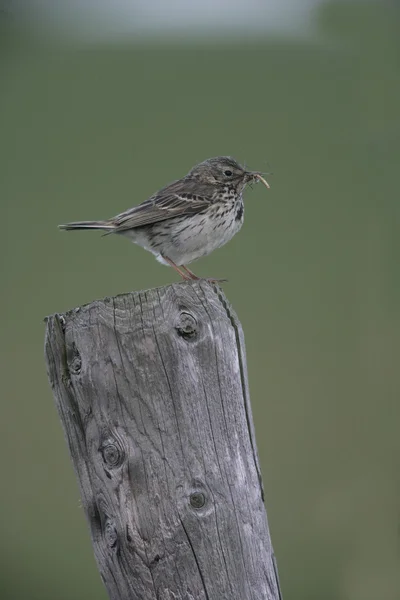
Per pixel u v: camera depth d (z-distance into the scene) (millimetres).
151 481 5230
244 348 5535
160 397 5246
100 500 5312
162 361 5250
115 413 5262
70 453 5473
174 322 5293
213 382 5312
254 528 5387
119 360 5258
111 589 5391
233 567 5262
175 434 5242
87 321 5348
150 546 5230
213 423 5297
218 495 5266
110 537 5281
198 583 5230
